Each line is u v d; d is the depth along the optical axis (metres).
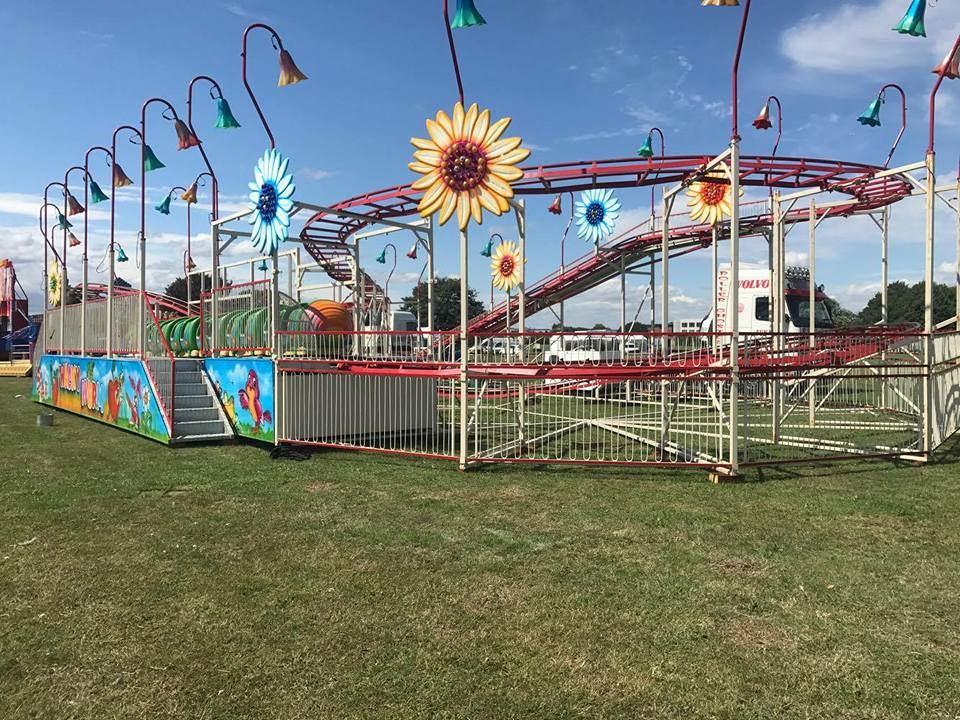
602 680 3.22
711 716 2.92
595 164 12.19
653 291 21.55
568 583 4.50
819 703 3.01
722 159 8.05
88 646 3.60
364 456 9.63
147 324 13.46
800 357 12.30
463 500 6.86
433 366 9.81
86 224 15.83
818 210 17.03
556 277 23.36
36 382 19.38
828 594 4.28
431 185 8.41
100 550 5.23
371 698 3.07
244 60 10.36
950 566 4.79
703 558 5.00
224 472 8.41
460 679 3.23
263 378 10.81
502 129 7.96
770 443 10.62
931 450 8.81
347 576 4.64
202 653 3.51
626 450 10.27
